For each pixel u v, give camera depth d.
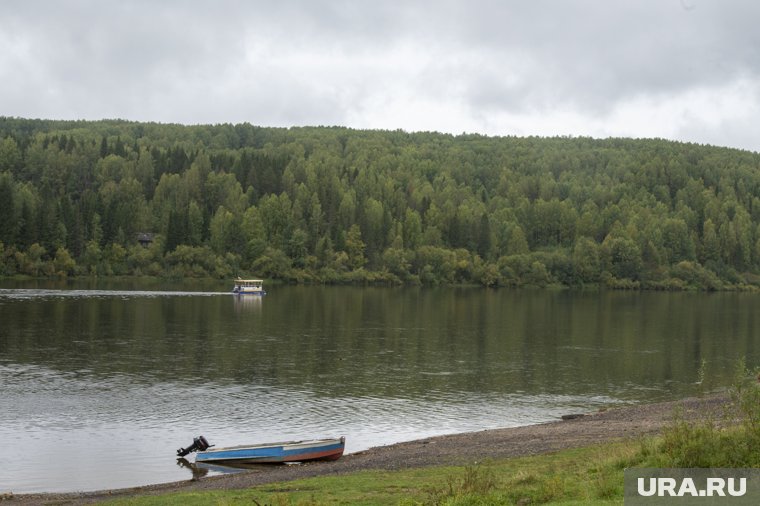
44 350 84.19
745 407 28.80
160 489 38.03
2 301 137.88
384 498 30.16
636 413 55.97
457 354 88.50
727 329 121.88
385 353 88.06
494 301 177.88
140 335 98.94
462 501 25.86
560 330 115.94
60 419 54.34
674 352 93.69
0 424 52.66
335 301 165.88
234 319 121.69
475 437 48.28
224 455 43.75
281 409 58.91
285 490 33.38
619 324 127.44
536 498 25.52
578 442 43.22
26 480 40.72
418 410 59.56
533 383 71.56
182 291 181.88
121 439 49.50
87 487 39.72
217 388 66.19
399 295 191.62
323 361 81.44
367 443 49.56
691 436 28.30
